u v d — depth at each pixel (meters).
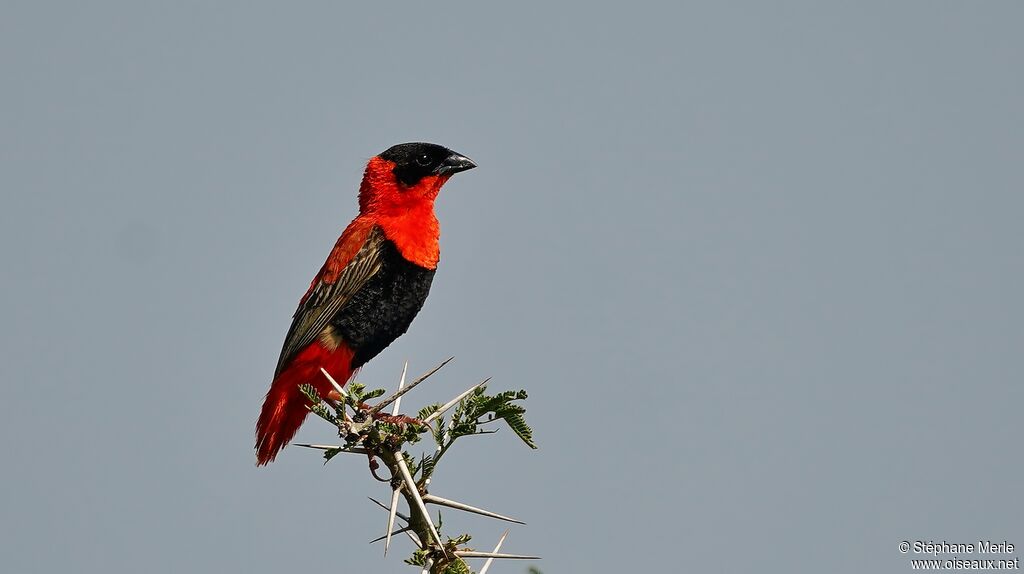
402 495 7.44
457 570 7.11
